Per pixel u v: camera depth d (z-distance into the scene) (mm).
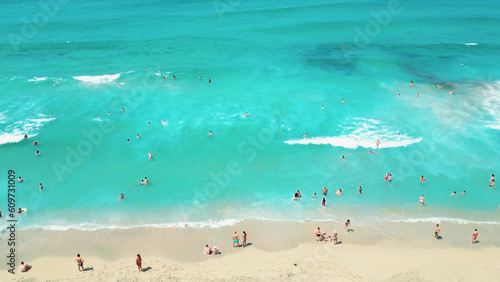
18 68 47531
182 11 71500
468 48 52469
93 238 24109
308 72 45719
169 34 59062
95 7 76062
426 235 24172
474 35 57469
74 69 47125
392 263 21797
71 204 27000
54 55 51844
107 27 63062
